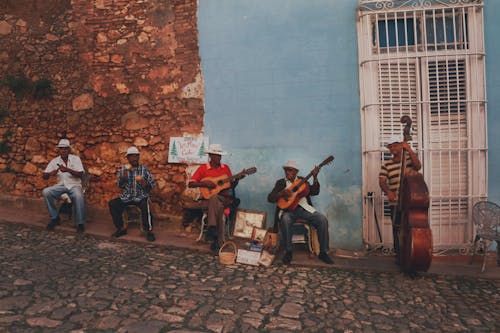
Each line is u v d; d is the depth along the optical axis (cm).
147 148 655
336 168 591
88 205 672
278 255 550
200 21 636
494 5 555
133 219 640
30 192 687
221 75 629
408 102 571
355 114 586
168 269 477
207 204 565
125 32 665
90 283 417
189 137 639
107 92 671
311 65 599
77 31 682
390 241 574
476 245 523
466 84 558
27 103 692
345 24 587
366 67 577
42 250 511
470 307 398
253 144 619
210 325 344
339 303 401
